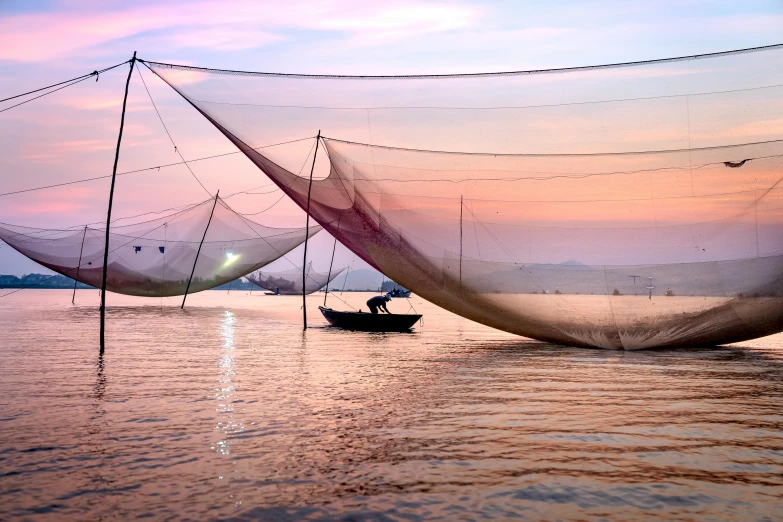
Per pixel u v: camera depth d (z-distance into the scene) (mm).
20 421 7340
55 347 15297
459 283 12039
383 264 12875
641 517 4691
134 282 29734
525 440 6680
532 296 12016
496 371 11586
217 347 15680
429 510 4766
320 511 4727
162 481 5320
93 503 4832
